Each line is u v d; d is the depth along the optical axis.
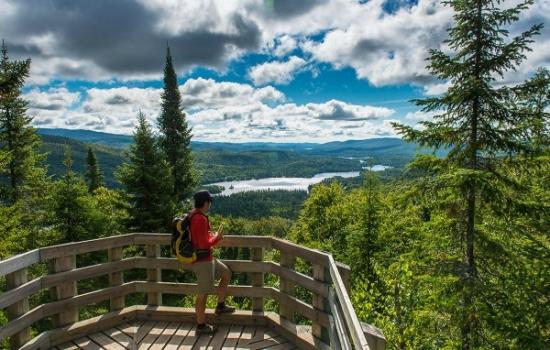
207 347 4.31
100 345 4.38
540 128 6.76
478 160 7.34
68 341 4.46
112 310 5.01
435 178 7.35
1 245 11.38
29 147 19.52
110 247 4.92
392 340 6.79
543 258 6.76
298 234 28.53
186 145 28.61
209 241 4.51
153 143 20.44
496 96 6.97
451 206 7.30
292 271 4.52
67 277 4.54
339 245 20.06
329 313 4.03
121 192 20.08
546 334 6.74
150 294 5.17
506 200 6.96
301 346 4.23
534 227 7.42
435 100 7.58
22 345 4.07
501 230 7.43
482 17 7.18
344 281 3.71
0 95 11.04
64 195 19.36
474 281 6.89
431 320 7.29
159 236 5.06
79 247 4.64
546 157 6.55
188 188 27.69
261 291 4.88
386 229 13.22
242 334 4.61
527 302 6.71
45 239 18.67
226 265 4.93
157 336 4.58
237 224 52.28
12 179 19.14
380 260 13.02
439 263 7.49
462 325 6.95
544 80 6.83
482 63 7.32
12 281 3.98
